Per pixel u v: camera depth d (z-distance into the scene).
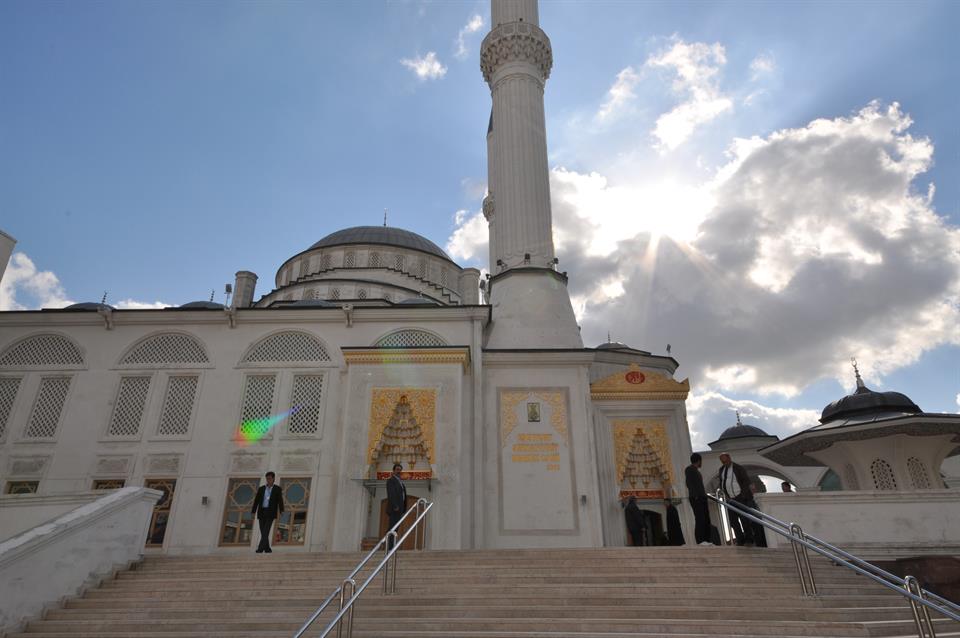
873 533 10.76
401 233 34.50
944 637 6.36
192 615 7.80
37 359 18.94
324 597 8.32
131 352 19.00
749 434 34.03
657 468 18.69
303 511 16.86
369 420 16.80
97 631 7.51
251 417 18.08
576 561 9.62
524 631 6.66
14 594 7.86
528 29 27.41
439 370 17.41
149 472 17.33
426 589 8.43
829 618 7.13
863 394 16.22
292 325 19.25
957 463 26.53
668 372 24.97
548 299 22.44
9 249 18.20
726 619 7.10
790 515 10.95
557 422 18.41
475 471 17.31
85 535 9.26
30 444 17.73
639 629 6.74
